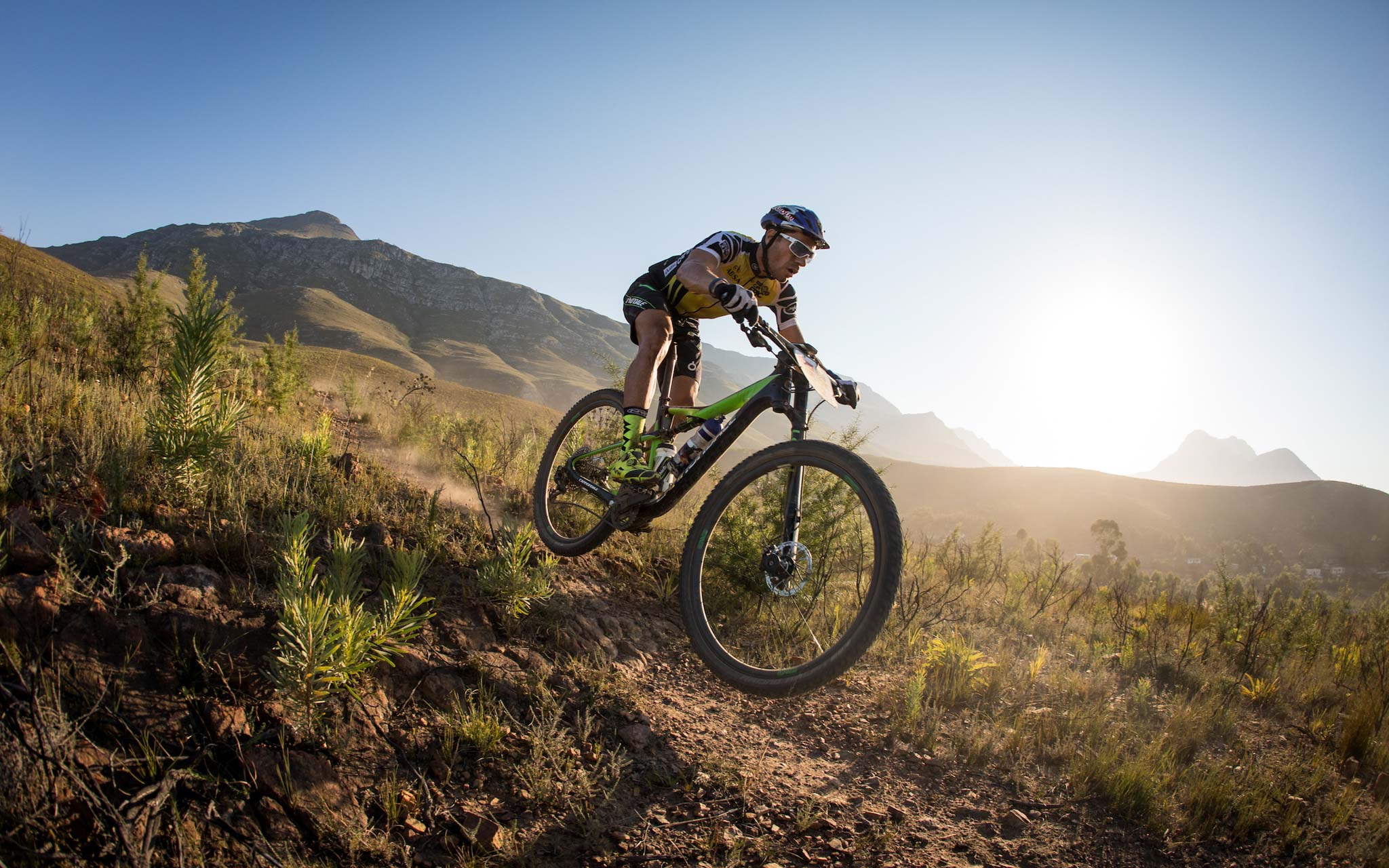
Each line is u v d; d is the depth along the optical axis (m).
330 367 11.15
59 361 5.69
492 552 4.18
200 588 2.86
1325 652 6.99
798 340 3.65
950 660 4.71
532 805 2.70
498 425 8.26
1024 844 3.06
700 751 3.31
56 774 2.00
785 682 2.73
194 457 3.52
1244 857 3.18
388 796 2.50
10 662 2.10
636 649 4.11
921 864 2.78
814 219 3.27
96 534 2.87
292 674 2.56
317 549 3.47
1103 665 5.55
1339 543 169.75
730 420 3.31
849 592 5.57
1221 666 6.17
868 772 3.45
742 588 5.07
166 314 6.38
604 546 5.25
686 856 2.61
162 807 2.04
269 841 2.22
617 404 4.89
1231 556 150.75
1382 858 3.16
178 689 2.50
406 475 5.50
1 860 1.76
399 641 3.07
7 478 2.98
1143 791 3.43
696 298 3.62
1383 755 4.33
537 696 3.27
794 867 2.64
